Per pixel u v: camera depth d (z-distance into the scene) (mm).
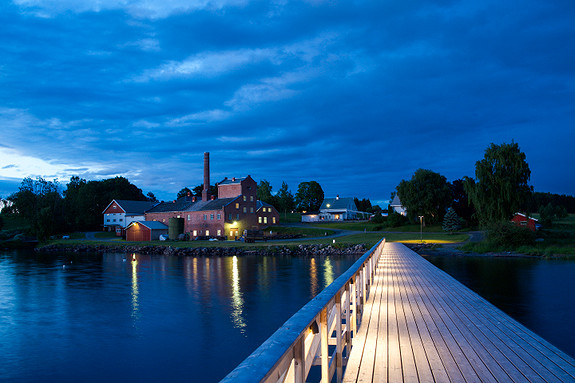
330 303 4355
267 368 1826
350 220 111688
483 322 8828
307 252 58594
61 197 114938
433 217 87375
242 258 54469
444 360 6102
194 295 28094
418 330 8086
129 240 80750
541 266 39594
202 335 18750
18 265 48219
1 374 14688
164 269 43125
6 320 21891
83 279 36281
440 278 17219
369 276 13430
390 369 5676
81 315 22844
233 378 1685
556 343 16656
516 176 57750
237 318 21594
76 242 77125
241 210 78938
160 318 21875
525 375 5449
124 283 33781
